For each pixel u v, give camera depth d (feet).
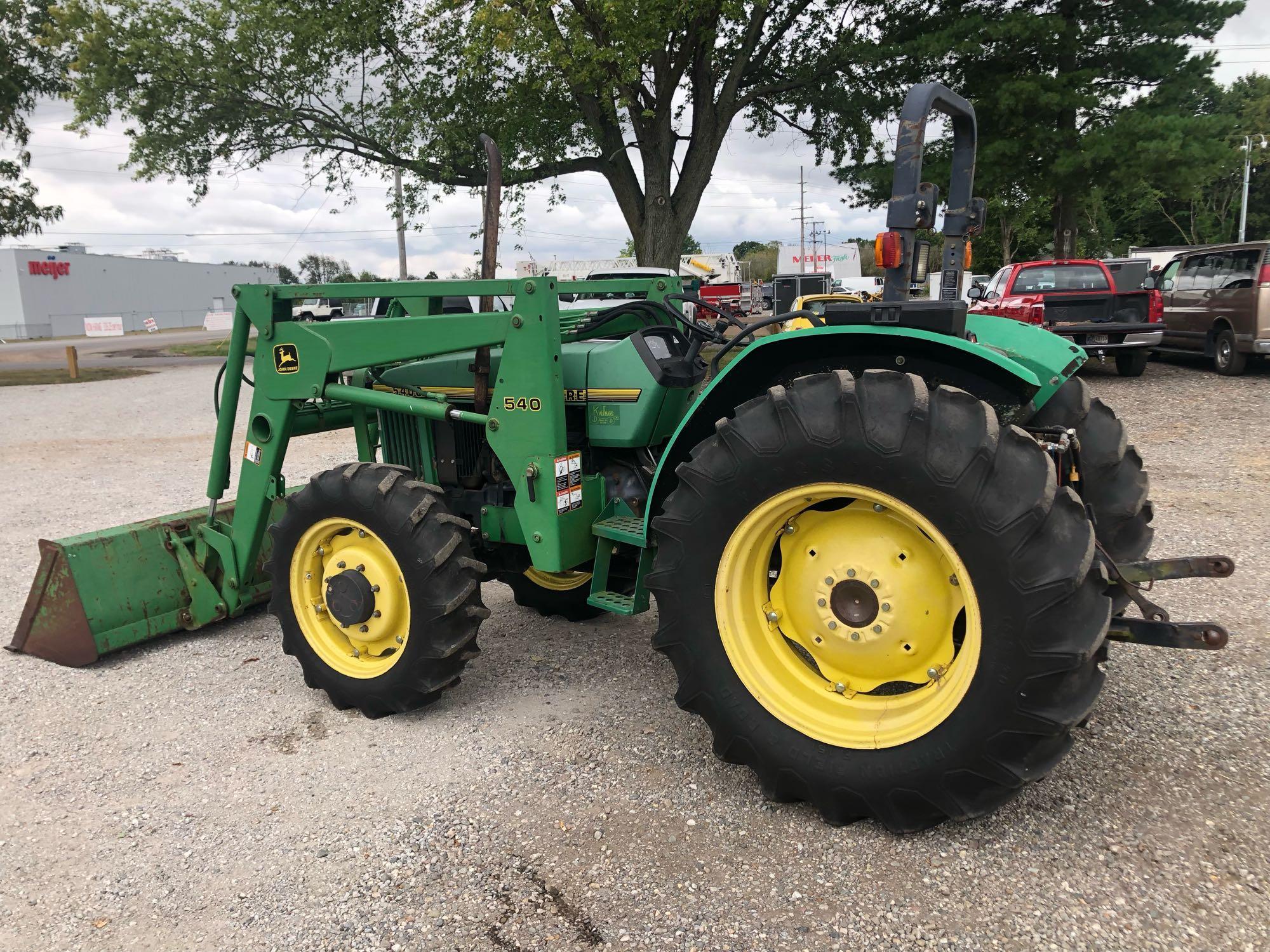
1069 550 6.71
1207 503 18.16
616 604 10.17
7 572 17.02
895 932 6.59
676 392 10.94
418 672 10.18
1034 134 46.80
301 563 11.10
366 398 11.22
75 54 58.70
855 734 7.69
